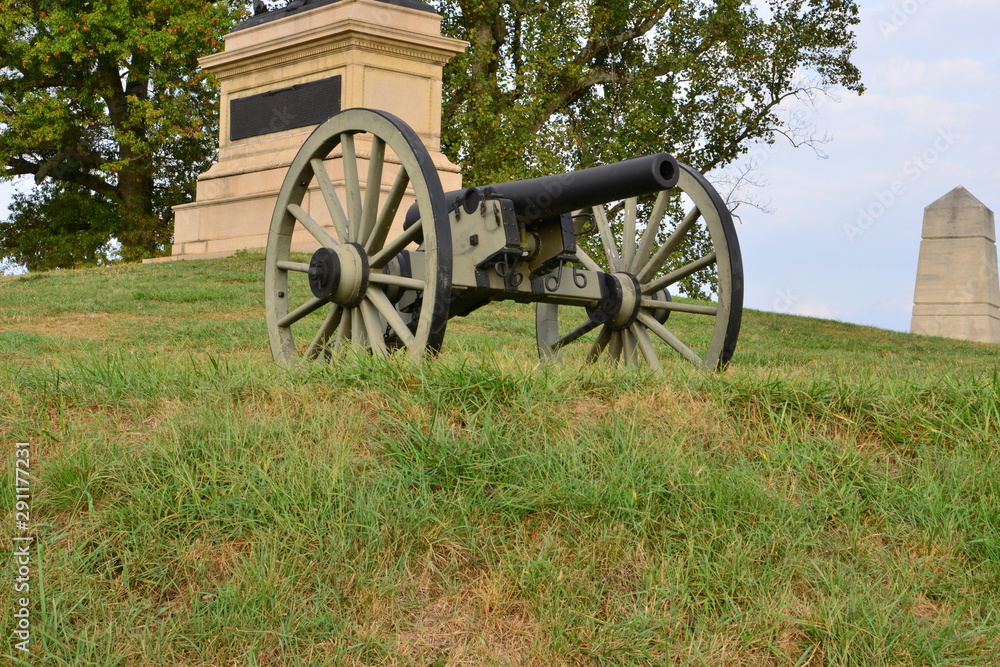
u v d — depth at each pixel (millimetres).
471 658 3229
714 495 3908
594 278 6344
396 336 6031
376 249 5797
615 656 3213
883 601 3498
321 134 6109
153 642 3186
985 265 17625
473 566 3582
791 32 23047
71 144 26766
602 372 5020
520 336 11336
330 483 3762
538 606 3371
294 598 3348
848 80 23297
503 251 5551
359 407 4426
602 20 24766
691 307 6219
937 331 17891
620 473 3938
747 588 3484
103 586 3404
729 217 6023
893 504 4082
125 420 4402
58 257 28297
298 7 15484
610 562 3590
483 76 23641
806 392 4820
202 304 12570
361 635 3225
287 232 6500
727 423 4574
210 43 24453
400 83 14922
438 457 3965
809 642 3338
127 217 27656
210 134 26578
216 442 4031
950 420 4613
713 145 24062
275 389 4598
